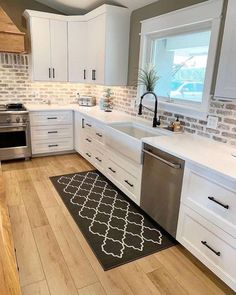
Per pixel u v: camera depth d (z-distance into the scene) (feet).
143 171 8.04
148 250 6.93
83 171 12.23
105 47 11.20
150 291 5.63
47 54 13.01
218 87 6.23
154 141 7.47
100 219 8.29
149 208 7.97
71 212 8.61
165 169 6.96
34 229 7.61
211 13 7.25
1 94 13.55
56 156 14.28
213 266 5.74
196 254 6.21
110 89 13.48
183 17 8.26
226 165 5.56
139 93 11.06
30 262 6.30
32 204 9.04
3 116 12.06
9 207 8.78
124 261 6.48
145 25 10.16
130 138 8.45
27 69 13.78
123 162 9.26
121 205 9.21
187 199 6.27
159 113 10.00
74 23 12.88
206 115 7.84
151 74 10.04
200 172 5.75
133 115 11.76
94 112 12.57
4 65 13.19
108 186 10.68
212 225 5.63
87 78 13.32
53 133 13.84
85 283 5.75
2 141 12.42
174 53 9.43
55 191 10.08
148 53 10.52
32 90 14.25
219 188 5.32
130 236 7.49
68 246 6.94
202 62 8.25
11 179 11.05
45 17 12.45
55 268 6.15
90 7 12.63
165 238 7.48
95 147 11.69
